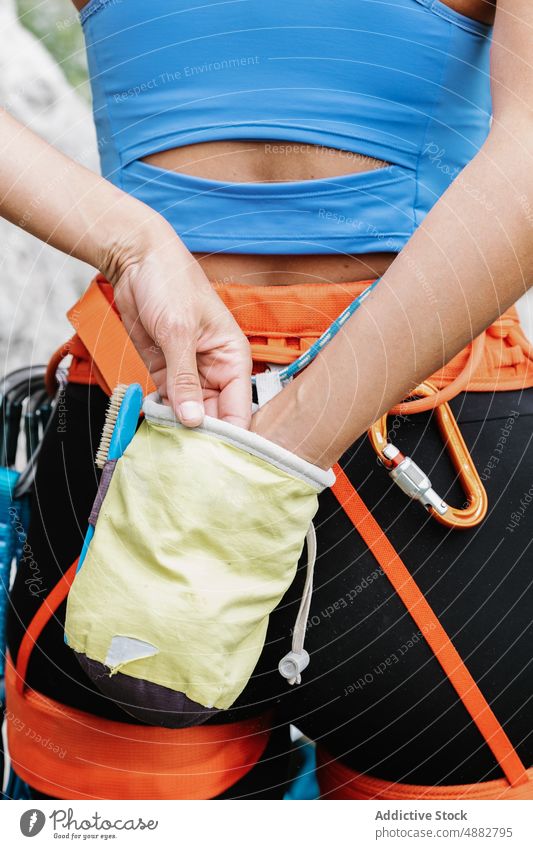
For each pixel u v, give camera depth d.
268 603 0.59
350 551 0.66
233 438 0.57
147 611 0.56
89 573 0.59
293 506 0.57
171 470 0.57
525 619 0.67
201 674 0.57
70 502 0.73
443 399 0.65
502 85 0.56
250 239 0.66
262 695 0.70
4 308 2.05
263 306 0.65
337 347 0.56
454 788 0.70
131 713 0.61
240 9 0.63
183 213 0.67
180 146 0.67
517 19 0.55
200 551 0.57
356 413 0.55
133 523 0.58
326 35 0.63
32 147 0.63
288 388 0.58
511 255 0.53
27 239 2.12
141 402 0.62
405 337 0.54
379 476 0.66
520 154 0.53
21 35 2.14
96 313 0.70
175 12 0.64
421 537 0.65
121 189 0.70
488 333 0.69
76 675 0.71
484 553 0.66
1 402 1.06
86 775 0.72
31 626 0.73
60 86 2.16
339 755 0.73
